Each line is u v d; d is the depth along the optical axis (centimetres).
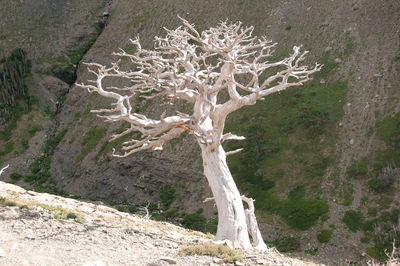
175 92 1572
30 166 4988
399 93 3688
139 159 4406
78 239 1145
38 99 5741
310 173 3453
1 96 5628
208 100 1541
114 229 1356
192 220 3506
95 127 5144
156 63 1756
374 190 3081
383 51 4134
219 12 5519
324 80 4216
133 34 6025
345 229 2900
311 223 3047
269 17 5181
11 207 1427
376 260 2595
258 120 4147
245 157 3869
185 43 1762
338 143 3572
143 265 968
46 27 6550
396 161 3172
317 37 4662
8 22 6462
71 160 4953
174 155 4262
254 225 1688
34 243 1057
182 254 1094
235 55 1664
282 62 1708
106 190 4431
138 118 1598
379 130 3481
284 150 3756
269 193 3469
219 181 1511
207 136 1533
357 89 3938
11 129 5350
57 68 6084
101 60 6016
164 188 4097
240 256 1104
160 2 6169
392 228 2773
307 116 3872
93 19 6781
